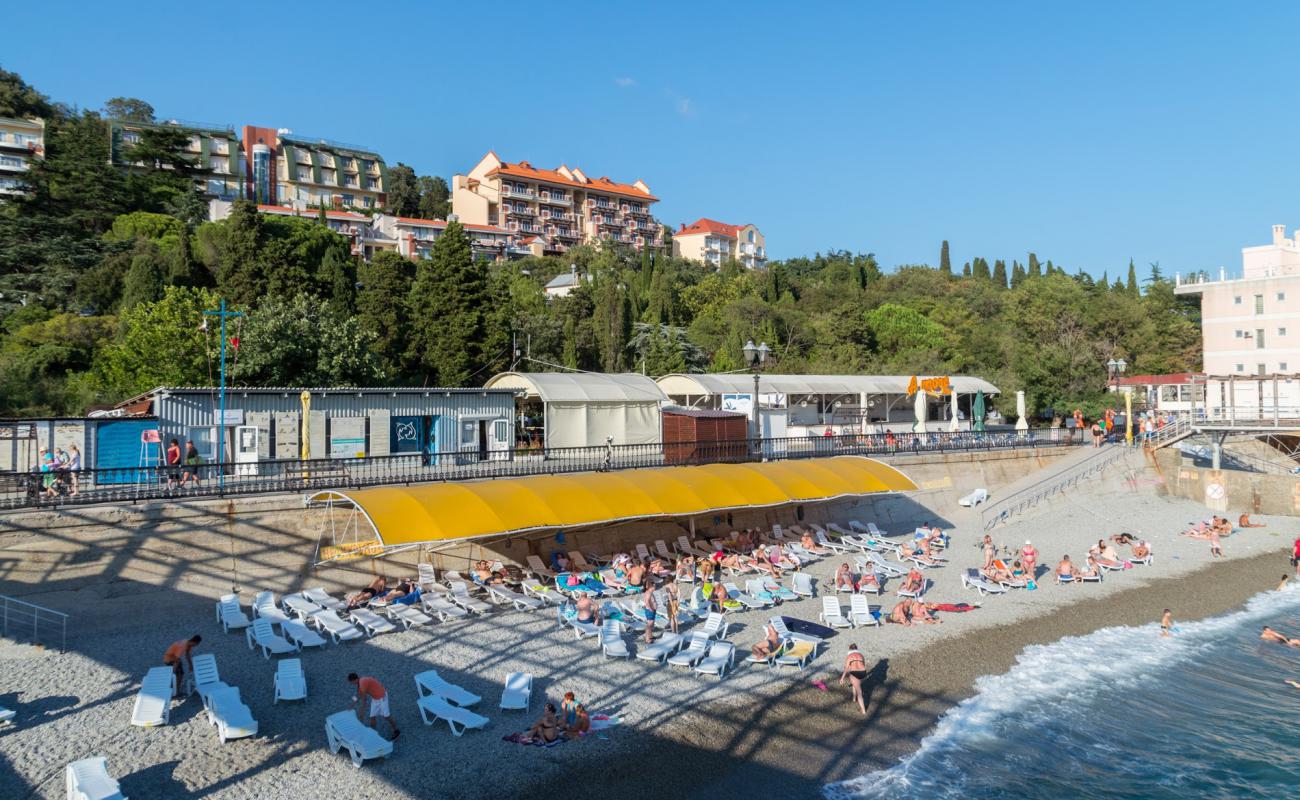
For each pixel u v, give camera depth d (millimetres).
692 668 20406
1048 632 25109
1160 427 53562
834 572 30688
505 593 24547
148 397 32656
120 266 66125
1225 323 70312
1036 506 43406
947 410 61562
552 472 32594
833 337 84688
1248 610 28438
